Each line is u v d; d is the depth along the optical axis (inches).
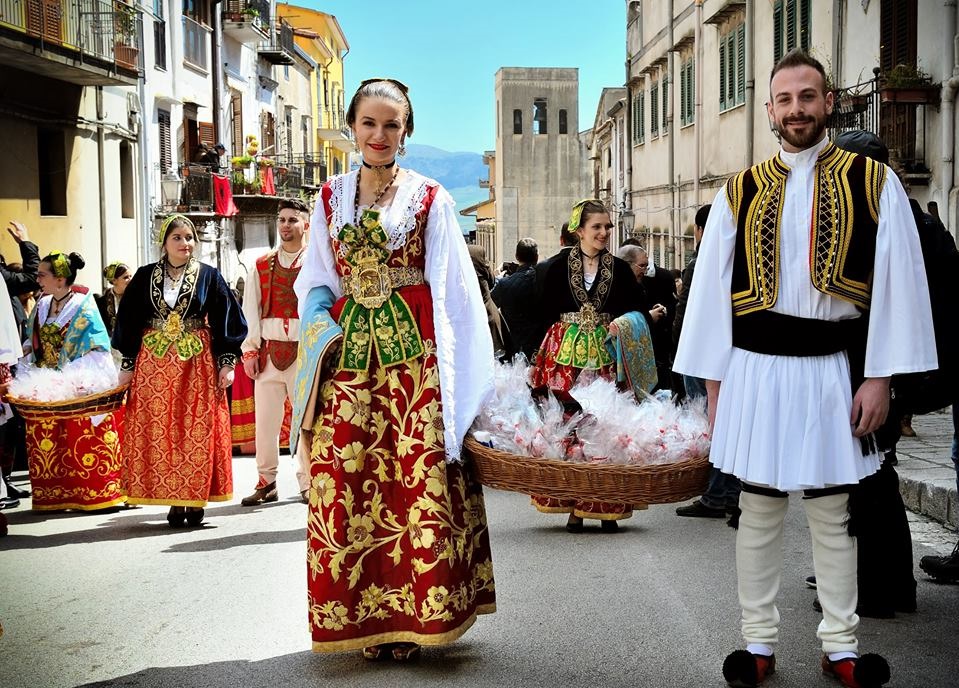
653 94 1224.8
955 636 185.6
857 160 156.2
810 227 155.1
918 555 245.3
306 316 178.2
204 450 291.9
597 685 166.7
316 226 181.9
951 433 394.3
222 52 1250.6
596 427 174.7
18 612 215.2
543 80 2851.9
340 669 175.8
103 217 839.1
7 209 696.4
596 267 273.4
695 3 979.3
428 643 169.2
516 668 174.4
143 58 924.6
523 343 343.9
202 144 1131.9
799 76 155.7
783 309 156.5
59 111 773.3
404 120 178.2
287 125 1713.8
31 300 546.0
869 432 155.6
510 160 2859.3
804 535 263.1
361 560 171.8
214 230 1163.9
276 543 273.9
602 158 1812.3
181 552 266.1
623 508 269.9
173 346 292.7
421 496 170.6
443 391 171.8
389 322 174.6
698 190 984.3
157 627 202.7
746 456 157.9
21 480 382.3
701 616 201.2
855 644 163.3
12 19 662.5
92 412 309.4
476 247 354.3
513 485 172.2
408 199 176.7
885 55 558.6
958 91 482.6
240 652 186.5
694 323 163.9
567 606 209.2
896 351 152.1
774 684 163.8
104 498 324.8
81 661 184.2
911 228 154.6
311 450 174.1
